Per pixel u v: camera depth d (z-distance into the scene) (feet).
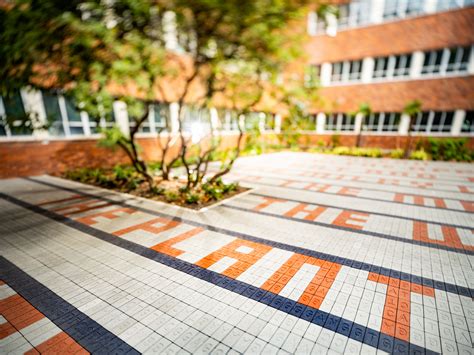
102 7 16.35
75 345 7.97
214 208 21.09
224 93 25.35
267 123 22.90
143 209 20.63
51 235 15.90
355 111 60.54
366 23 59.57
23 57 15.12
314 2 19.84
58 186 28.02
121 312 9.41
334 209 21.22
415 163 47.60
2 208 20.83
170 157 48.06
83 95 17.75
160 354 7.68
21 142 32.60
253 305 9.84
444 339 8.34
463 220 19.10
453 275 12.01
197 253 13.75
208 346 7.98
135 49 18.85
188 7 20.59
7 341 8.09
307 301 10.09
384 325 8.90
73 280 11.34
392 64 58.90
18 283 11.11
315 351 7.82
